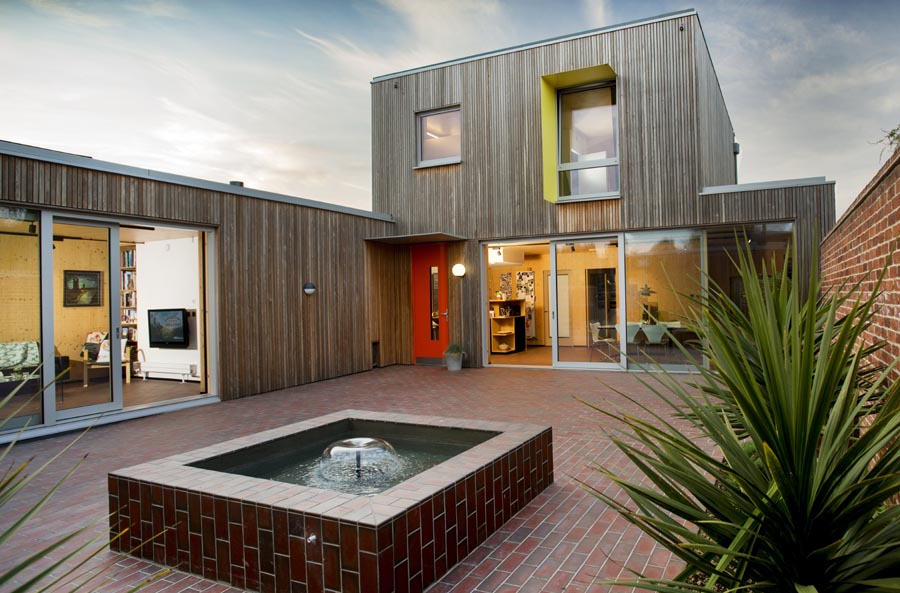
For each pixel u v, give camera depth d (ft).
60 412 21.06
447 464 11.17
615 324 34.30
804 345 4.50
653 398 24.98
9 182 19.38
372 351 37.76
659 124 32.68
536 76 35.86
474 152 37.70
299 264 31.50
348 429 16.30
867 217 10.89
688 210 31.91
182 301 34.22
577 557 10.27
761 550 4.87
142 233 30.94
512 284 53.72
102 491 14.42
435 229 39.06
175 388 30.73
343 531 8.50
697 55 32.22
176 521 10.28
